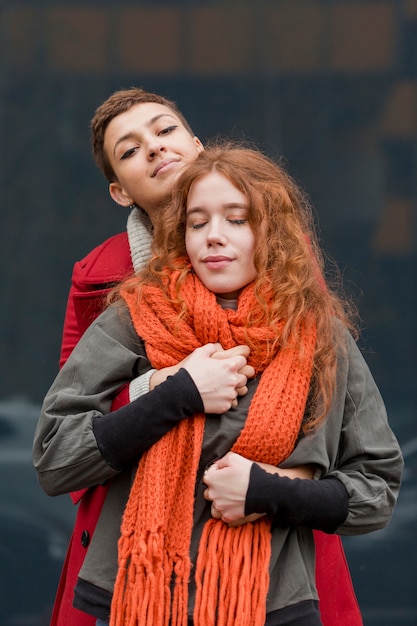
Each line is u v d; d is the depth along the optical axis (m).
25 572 9.29
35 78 9.75
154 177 5.33
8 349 9.59
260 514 4.11
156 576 3.98
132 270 5.19
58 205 9.68
